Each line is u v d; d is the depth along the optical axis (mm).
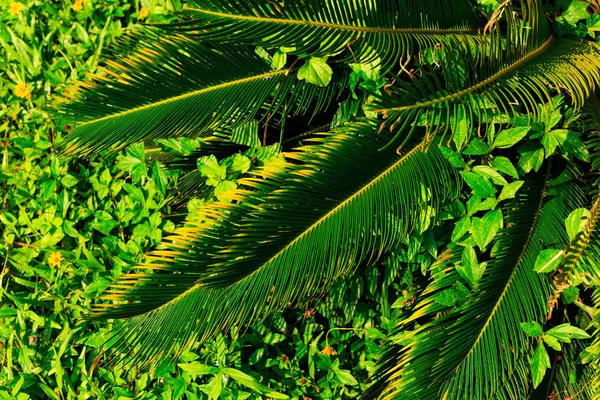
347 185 2488
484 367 2416
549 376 2793
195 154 3178
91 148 2797
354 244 2465
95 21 3994
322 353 2953
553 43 2807
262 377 2963
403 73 2910
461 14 2805
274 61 2805
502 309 2488
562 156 2756
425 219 2559
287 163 2492
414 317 2566
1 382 2941
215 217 2453
